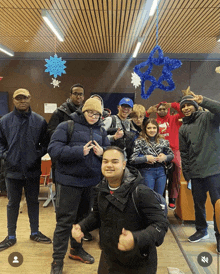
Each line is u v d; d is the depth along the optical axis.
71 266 2.01
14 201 2.29
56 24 4.28
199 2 3.45
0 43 5.49
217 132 2.28
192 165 2.37
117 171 1.12
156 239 1.04
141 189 1.13
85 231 1.27
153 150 2.42
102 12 3.80
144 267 1.18
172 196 3.01
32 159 2.22
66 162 1.82
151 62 2.38
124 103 2.49
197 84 6.33
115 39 5.12
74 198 1.85
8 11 3.78
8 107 6.52
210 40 5.17
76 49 5.95
